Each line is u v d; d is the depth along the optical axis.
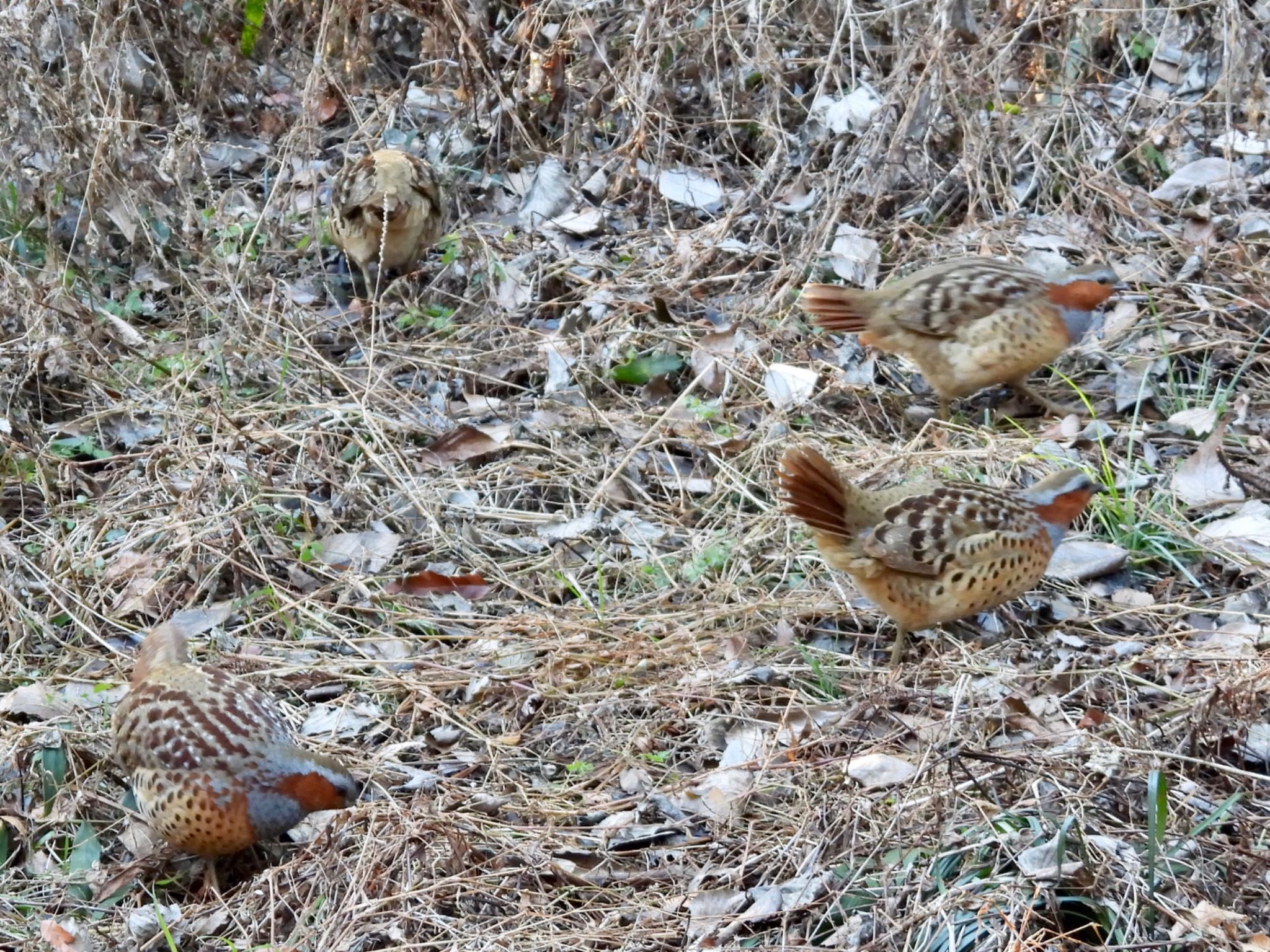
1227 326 11.89
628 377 11.80
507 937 7.23
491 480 10.91
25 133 12.89
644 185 13.98
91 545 10.35
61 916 7.91
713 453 10.93
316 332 12.60
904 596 8.85
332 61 15.17
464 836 7.90
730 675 9.04
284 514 10.56
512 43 15.05
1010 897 6.92
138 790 8.07
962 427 11.10
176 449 11.13
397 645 9.52
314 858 7.89
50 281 12.56
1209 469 10.25
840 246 12.73
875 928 7.02
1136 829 7.46
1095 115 13.91
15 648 9.59
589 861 7.89
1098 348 11.74
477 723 8.96
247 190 14.60
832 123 13.45
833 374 11.70
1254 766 8.16
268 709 8.12
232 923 7.75
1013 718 8.38
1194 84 14.20
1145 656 8.93
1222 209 13.05
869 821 7.66
